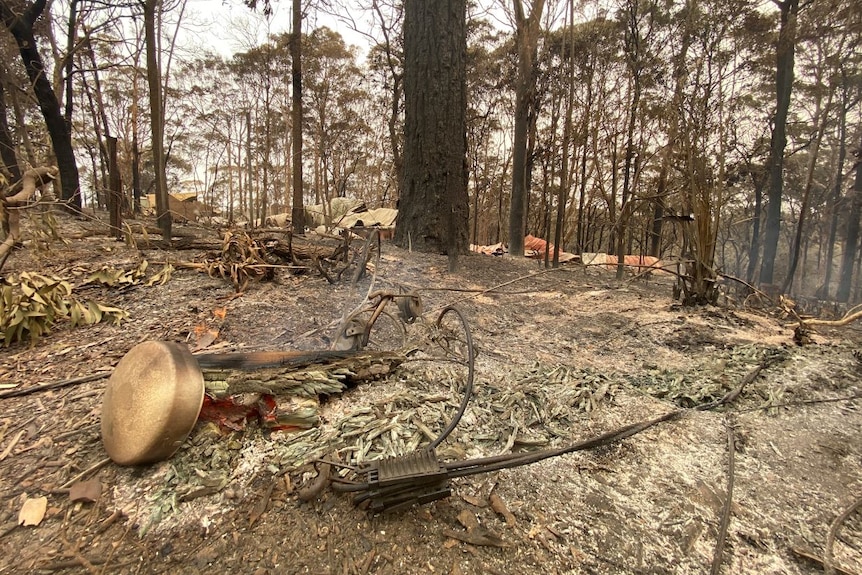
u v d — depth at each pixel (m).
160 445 1.62
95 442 1.81
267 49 22.38
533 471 1.81
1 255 3.36
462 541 1.44
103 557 1.32
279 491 1.59
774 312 4.88
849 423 2.35
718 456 2.00
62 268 4.48
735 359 3.18
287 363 2.12
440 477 1.49
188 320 3.33
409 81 7.52
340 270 4.83
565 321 4.13
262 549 1.37
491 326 3.86
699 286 4.62
